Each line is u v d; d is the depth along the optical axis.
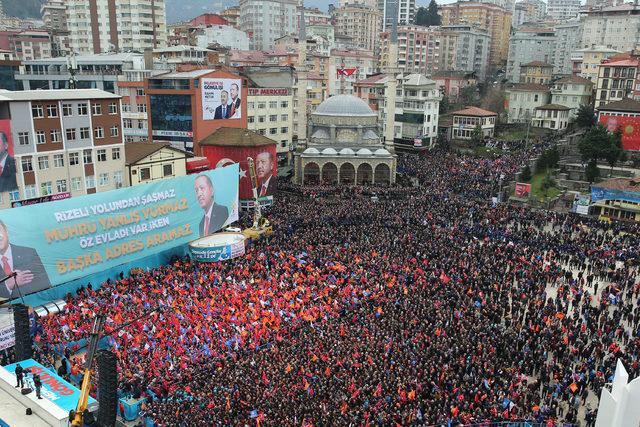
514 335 42.12
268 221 68.81
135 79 99.50
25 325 30.75
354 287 49.53
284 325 43.25
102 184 65.06
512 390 34.88
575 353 39.88
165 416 32.41
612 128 99.75
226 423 30.97
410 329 41.88
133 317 42.69
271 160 86.25
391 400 33.25
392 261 55.31
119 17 159.38
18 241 46.34
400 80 125.44
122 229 54.16
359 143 106.00
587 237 63.69
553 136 117.56
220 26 173.38
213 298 46.47
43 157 58.28
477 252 58.72
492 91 158.00
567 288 50.25
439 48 195.12
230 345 40.22
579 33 183.50
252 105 106.25
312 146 105.94
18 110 55.22
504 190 86.44
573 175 93.94
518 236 64.38
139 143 72.19
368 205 75.56
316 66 152.62
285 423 30.22
